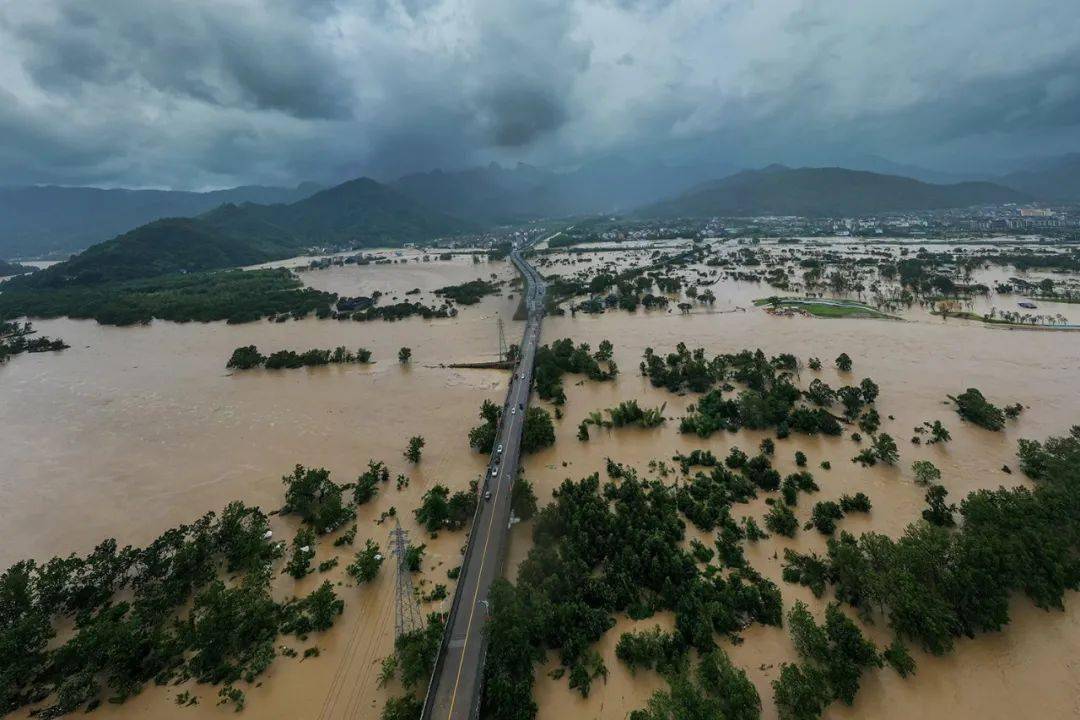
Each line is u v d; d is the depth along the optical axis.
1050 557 75.00
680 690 59.25
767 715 60.72
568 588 76.44
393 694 65.62
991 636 70.06
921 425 125.50
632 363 177.50
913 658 67.56
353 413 148.00
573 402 147.62
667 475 109.75
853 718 60.81
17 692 66.75
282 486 113.19
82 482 118.44
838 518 93.12
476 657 66.69
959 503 96.12
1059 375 148.88
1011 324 194.38
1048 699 62.69
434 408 149.12
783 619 73.12
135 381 180.75
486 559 84.25
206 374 185.50
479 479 111.44
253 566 83.50
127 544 97.62
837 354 175.75
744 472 108.06
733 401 136.00
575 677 65.50
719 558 85.31
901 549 76.44
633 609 75.44
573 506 93.12
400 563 73.81
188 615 78.50
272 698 65.69
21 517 106.81
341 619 77.00
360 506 103.69
